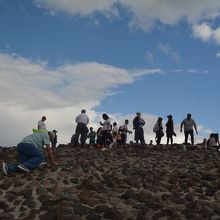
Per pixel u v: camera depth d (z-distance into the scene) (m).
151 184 9.70
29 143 10.13
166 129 21.11
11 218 7.02
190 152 17.97
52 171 10.50
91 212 7.38
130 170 11.12
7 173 10.12
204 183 9.99
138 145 20.12
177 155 16.69
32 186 9.05
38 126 17.47
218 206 7.98
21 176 9.88
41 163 10.89
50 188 8.88
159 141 20.83
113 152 17.08
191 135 20.39
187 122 20.28
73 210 7.45
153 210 7.61
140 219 7.03
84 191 8.60
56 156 14.17
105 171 11.20
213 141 20.77
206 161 14.30
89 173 10.59
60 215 7.04
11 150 16.30
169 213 7.35
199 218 7.23
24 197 8.37
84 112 19.00
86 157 14.21
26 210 7.68
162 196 8.55
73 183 9.52
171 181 10.06
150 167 12.28
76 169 10.81
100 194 8.55
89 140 23.03
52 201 7.89
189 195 8.62
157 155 16.34
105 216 7.23
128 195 8.34
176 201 8.24
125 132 21.28
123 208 7.77
